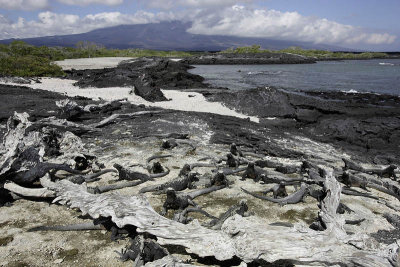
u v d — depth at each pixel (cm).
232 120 2183
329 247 571
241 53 12106
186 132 1803
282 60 10512
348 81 4988
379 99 3259
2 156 947
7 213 854
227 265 646
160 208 915
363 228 841
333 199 862
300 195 999
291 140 1859
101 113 2195
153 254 606
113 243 722
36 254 675
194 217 865
